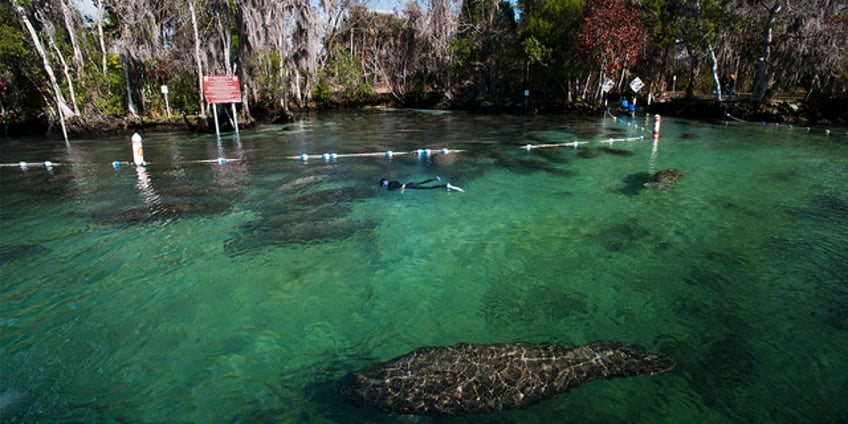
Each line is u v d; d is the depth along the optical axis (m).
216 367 4.53
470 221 8.80
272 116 30.62
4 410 3.93
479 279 6.42
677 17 31.25
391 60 46.38
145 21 26.75
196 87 27.31
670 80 49.91
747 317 5.38
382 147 18.22
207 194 10.72
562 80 35.12
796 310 5.53
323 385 4.23
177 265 6.84
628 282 6.29
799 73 26.45
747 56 32.34
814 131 22.02
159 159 15.62
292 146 18.64
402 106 45.22
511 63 39.97
